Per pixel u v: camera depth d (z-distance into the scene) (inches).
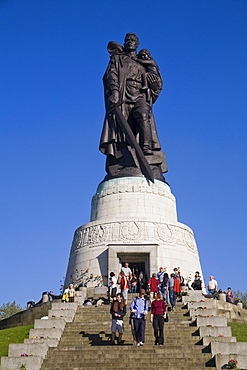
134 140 1651.1
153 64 1792.6
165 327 885.2
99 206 1627.7
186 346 769.6
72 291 1157.1
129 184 1614.2
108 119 1718.8
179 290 1011.3
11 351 767.7
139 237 1494.8
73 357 746.8
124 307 823.1
